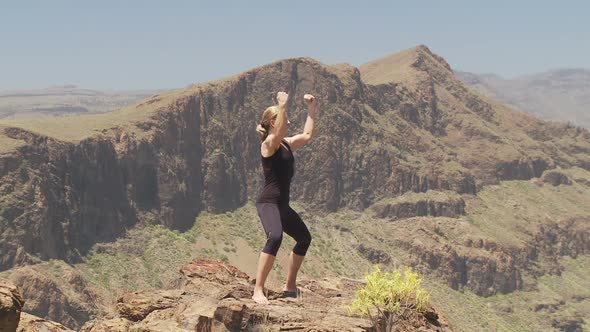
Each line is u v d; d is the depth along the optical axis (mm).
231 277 12117
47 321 10000
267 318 9625
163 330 9266
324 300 11258
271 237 10117
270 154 9992
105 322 10070
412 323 11016
